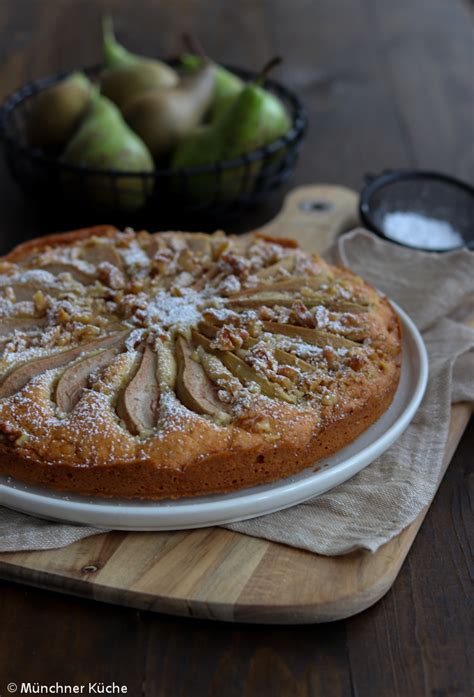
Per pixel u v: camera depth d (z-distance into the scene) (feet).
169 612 2.27
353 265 2.99
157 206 3.26
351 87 4.02
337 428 2.42
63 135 3.30
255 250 2.77
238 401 2.39
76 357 2.50
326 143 3.70
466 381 2.65
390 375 2.51
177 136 3.30
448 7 4.61
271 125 3.22
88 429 2.35
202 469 2.34
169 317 2.57
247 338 2.50
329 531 2.35
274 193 3.45
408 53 4.25
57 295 2.64
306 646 2.24
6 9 4.54
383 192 3.30
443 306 2.84
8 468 2.37
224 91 3.40
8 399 2.41
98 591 2.27
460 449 2.58
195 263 2.71
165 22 4.45
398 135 3.75
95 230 2.87
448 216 3.29
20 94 3.46
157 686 2.19
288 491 2.35
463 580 2.33
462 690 2.18
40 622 2.27
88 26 4.39
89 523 2.34
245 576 2.28
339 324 2.56
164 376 2.45
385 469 2.46
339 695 2.18
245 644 2.24
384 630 2.26
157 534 2.36
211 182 3.19
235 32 4.38
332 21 4.49
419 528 2.41
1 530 2.35
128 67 3.40
